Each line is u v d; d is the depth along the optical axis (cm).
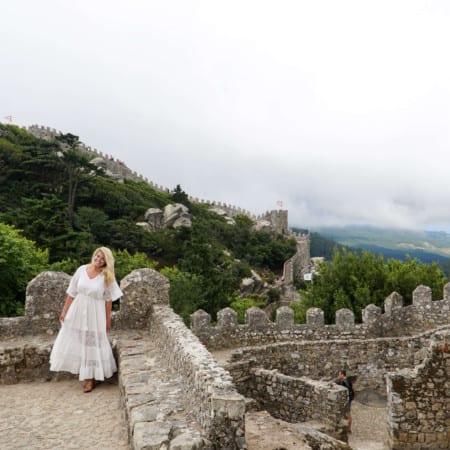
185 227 5684
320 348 1662
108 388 748
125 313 967
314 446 825
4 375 780
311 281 3120
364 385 1656
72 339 734
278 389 1221
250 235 7550
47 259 2781
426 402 974
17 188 5356
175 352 659
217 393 479
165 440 448
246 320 1850
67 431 568
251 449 727
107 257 766
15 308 2030
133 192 6938
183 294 2934
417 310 2150
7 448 517
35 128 8744
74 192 5506
